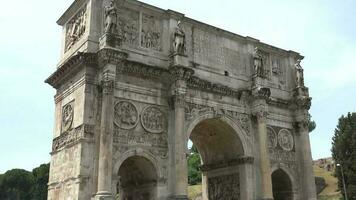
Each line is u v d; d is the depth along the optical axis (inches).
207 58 1567.4
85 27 1369.3
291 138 1743.4
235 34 1667.1
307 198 1673.2
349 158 2455.7
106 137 1198.3
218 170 1686.8
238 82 1622.8
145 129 1338.6
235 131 1555.1
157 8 1475.1
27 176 5004.9
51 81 1492.4
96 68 1299.2
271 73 1768.0
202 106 1487.5
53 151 1407.5
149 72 1376.7
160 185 1321.4
